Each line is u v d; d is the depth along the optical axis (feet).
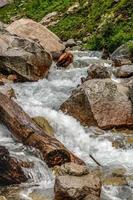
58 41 83.92
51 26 132.05
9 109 51.19
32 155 46.68
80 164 47.67
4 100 52.21
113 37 99.19
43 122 54.70
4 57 67.31
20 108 52.65
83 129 56.24
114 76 70.08
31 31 83.56
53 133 54.39
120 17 108.06
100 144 53.57
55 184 40.73
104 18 114.52
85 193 39.60
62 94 64.85
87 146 53.47
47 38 82.74
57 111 59.47
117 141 53.83
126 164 49.29
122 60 78.64
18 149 47.42
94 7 126.00
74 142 54.13
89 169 47.42
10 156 44.73
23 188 42.34
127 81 66.90
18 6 160.25
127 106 58.44
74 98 58.85
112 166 48.52
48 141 47.98
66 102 59.41
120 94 59.36
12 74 67.26
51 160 46.26
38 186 42.88
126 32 100.12
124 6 111.75
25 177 43.70
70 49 105.60
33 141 48.24
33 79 67.87
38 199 40.22
